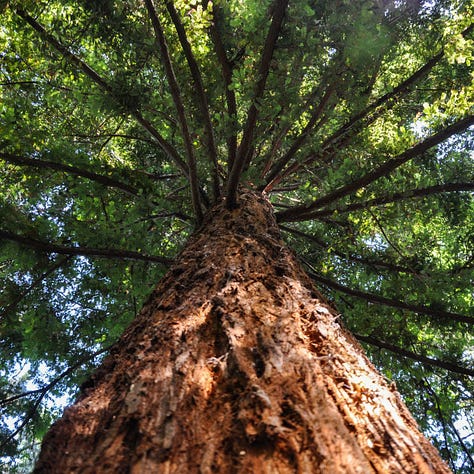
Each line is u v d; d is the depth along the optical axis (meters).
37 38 4.90
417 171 5.24
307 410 1.29
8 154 4.82
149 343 1.78
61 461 1.22
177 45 4.61
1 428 5.95
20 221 4.61
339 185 4.88
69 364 6.36
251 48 4.15
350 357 1.80
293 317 1.97
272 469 1.08
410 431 1.46
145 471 1.09
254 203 4.00
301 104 4.38
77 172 4.96
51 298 5.87
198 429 1.25
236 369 1.48
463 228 6.35
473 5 4.40
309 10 3.47
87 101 5.10
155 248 5.86
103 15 4.23
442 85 6.37
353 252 5.98
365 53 4.20
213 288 2.24
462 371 4.97
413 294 5.70
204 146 4.49
